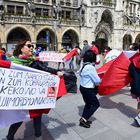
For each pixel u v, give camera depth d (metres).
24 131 7.16
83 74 7.10
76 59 20.98
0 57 10.98
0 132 7.11
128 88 12.21
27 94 5.35
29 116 5.55
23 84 5.26
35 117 5.66
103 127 7.45
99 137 6.81
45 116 8.38
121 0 55.59
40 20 42.31
